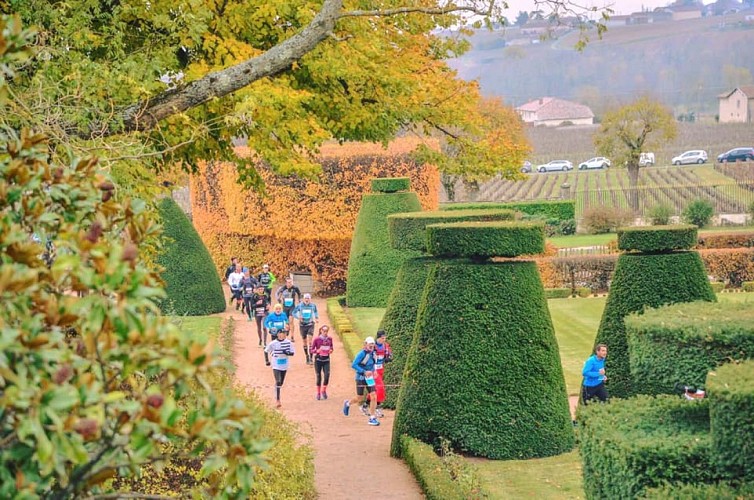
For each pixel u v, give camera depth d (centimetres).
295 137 1319
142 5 1288
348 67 1395
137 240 525
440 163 1599
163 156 1374
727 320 800
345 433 1586
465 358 1386
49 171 512
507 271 1398
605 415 840
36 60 1047
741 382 694
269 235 3503
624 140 6219
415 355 1428
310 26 1057
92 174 533
